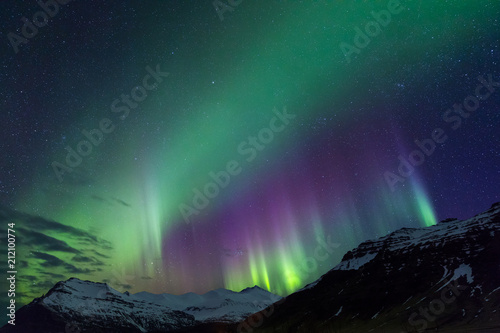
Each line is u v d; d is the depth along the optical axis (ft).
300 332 490.90
